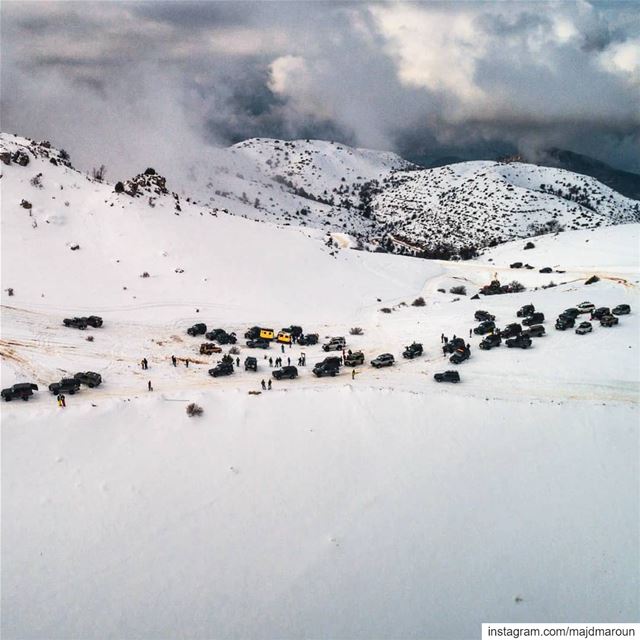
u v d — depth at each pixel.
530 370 56.84
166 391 50.62
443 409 48.88
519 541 38.25
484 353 62.75
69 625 31.41
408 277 116.25
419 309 88.06
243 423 46.53
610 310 71.88
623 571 36.41
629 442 45.53
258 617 32.94
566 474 43.16
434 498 41.19
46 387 49.69
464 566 36.56
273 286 88.94
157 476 40.91
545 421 47.53
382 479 42.53
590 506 40.69
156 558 35.50
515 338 63.84
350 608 33.78
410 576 35.78
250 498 40.25
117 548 35.72
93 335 63.97
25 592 32.59
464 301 92.38
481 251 186.75
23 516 36.59
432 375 57.12
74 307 70.56
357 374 57.50
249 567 35.62
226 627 32.31
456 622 33.41
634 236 141.38
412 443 45.69
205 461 42.69
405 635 32.66
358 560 36.56
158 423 45.41
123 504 38.50
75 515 37.28
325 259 107.50
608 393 51.56
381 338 72.88
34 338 60.12
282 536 37.81
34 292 71.38
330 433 46.22
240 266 91.56
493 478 42.88
